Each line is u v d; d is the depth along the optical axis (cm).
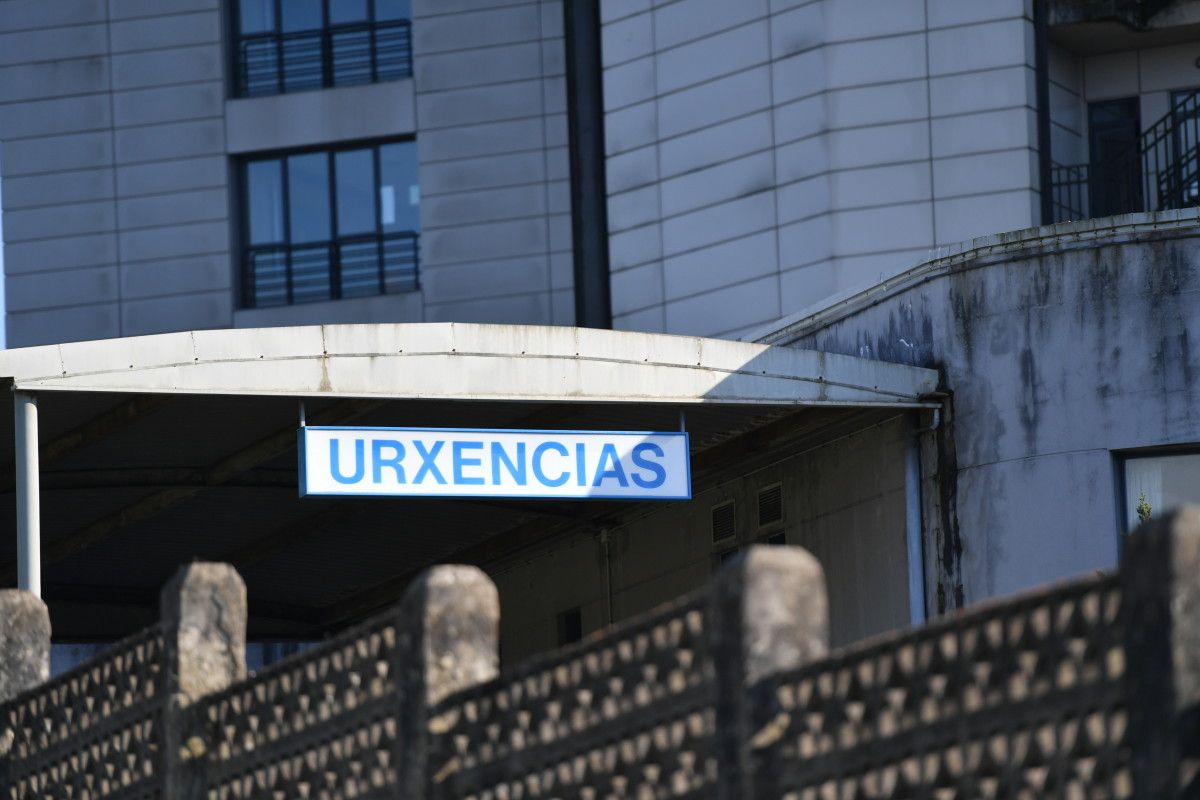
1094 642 632
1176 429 2044
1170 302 2064
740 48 3130
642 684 796
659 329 3203
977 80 2919
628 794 801
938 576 2134
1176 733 589
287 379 1820
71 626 3016
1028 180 2877
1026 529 2081
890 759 696
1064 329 2094
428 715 884
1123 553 626
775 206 3056
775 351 2027
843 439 2264
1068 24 2912
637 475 1958
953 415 2139
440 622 895
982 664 670
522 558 2853
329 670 975
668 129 3225
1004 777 660
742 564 739
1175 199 2689
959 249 2153
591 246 3678
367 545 2714
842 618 2258
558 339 1917
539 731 844
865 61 2980
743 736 732
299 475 1850
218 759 1057
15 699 1270
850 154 2966
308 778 988
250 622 3142
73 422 1941
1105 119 2980
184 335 1789
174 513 2462
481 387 1886
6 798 1275
